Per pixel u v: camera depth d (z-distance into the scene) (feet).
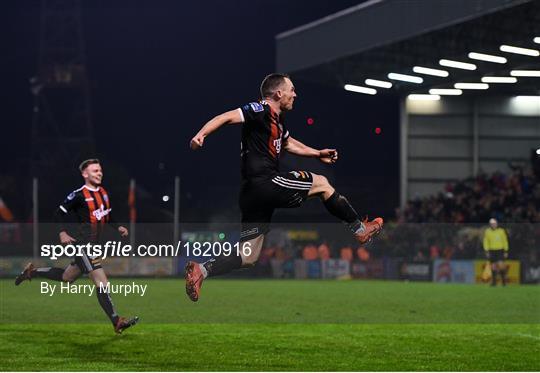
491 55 160.04
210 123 39.75
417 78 177.58
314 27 176.55
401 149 192.75
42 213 249.14
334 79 193.57
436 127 193.26
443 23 142.10
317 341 58.95
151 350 53.72
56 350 53.31
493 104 192.54
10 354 51.57
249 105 41.22
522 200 167.84
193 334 62.34
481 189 176.24
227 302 95.25
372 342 58.70
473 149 192.85
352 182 329.52
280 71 188.34
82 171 60.59
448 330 66.85
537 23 138.62
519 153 193.06
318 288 126.93
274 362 49.44
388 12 155.12
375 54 169.99
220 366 47.75
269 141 41.63
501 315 80.94
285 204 41.86
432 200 180.65
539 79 177.27
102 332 62.75
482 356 52.47
